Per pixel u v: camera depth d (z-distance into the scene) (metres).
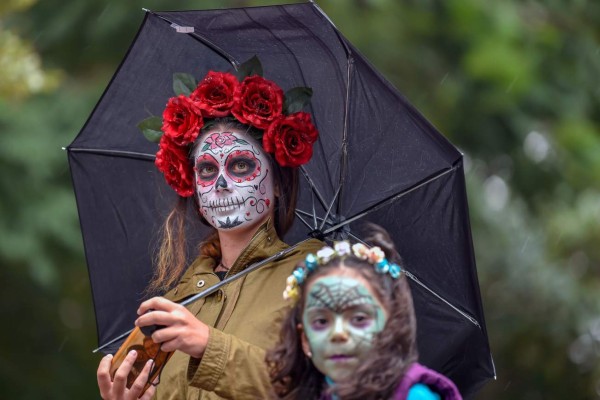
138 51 10.10
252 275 9.28
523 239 28.55
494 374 9.65
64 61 22.97
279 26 9.34
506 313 27.70
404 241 9.58
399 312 7.54
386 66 24.14
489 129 24.31
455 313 9.59
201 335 8.51
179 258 10.07
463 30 24.31
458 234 9.29
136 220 10.35
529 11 25.19
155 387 8.90
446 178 9.26
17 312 23.77
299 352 7.78
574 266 29.05
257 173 9.49
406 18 24.31
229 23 9.51
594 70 24.89
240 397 8.49
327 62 9.47
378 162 9.48
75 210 20.77
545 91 24.38
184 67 10.16
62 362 24.16
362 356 7.44
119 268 10.35
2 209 20.19
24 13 22.95
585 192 25.45
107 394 8.75
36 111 21.36
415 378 7.37
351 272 7.58
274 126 9.46
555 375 27.33
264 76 9.91
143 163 10.38
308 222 9.90
